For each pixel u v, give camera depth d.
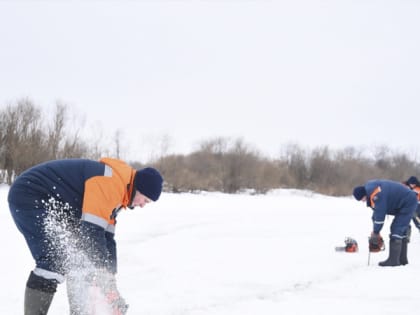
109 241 2.97
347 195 31.20
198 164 27.09
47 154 17.86
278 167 30.59
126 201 2.81
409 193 5.63
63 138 18.86
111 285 2.79
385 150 41.88
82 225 2.60
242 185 27.03
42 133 18.38
